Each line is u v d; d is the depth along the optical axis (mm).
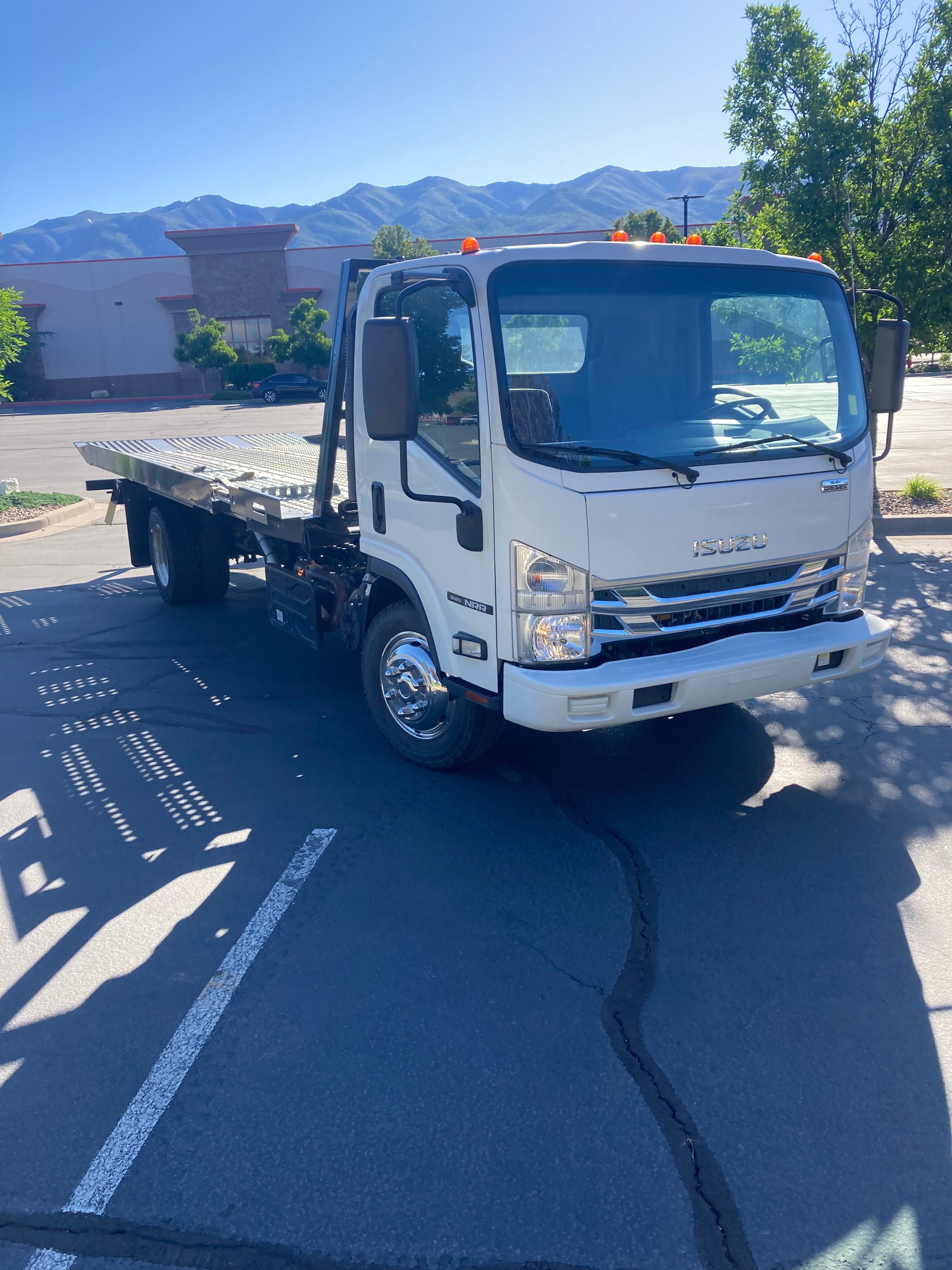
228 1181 2570
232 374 50938
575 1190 2508
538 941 3617
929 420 22797
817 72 10633
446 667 4500
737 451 4094
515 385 3844
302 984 3400
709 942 3584
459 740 4852
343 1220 2443
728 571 4105
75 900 4004
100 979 3465
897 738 5383
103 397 51812
